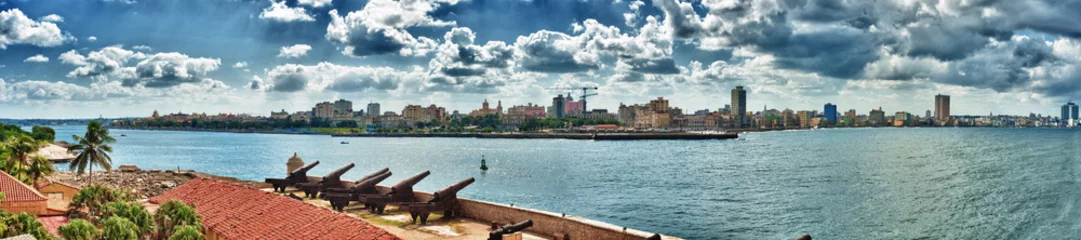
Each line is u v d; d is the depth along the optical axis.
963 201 85.69
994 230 65.38
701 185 110.12
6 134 168.38
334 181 51.56
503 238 29.20
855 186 105.44
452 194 39.25
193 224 32.44
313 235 28.72
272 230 30.67
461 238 34.16
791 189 101.94
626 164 165.12
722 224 70.31
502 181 122.12
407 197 43.06
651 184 113.00
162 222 32.12
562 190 105.50
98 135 80.88
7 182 45.69
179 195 42.44
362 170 160.50
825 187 104.25
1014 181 112.19
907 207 80.31
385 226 37.38
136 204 33.16
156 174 102.31
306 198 50.91
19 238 24.80
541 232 34.16
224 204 37.03
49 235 29.84
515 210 35.88
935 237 62.19
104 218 33.00
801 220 71.62
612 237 30.36
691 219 73.81
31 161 74.69
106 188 40.50
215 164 185.88
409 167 166.12
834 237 62.59
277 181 55.22
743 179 120.00
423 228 36.75
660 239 28.58
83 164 79.88
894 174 127.94
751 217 74.25
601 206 85.69
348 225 29.05
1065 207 79.25
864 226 67.69
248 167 174.62
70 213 40.19
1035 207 79.62
